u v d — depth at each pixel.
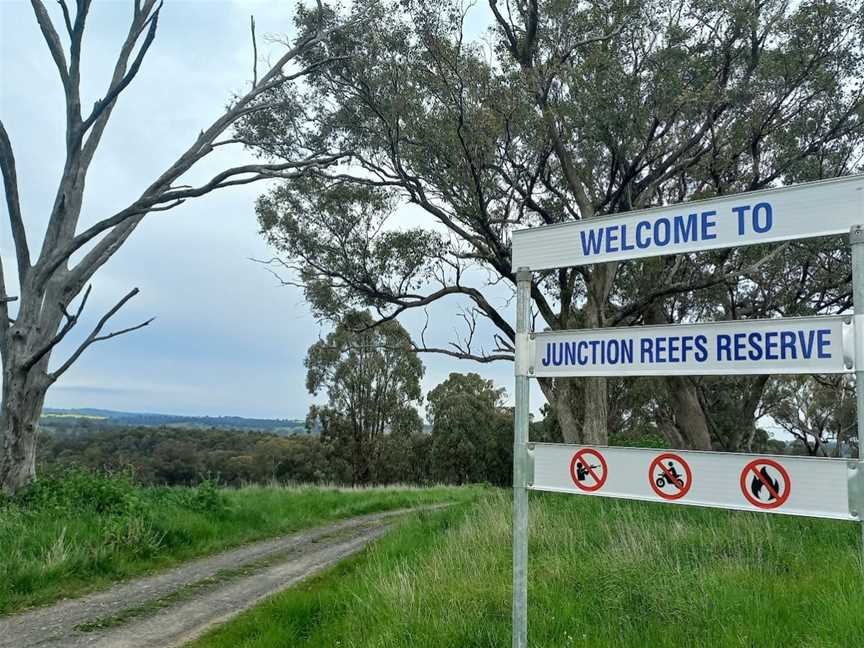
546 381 22.30
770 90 17.86
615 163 17.41
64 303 14.98
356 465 50.97
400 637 5.57
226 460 42.22
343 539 14.22
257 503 17.55
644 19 16.81
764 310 21.36
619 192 18.12
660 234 3.86
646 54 16.86
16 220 14.53
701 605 5.46
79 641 6.98
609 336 3.90
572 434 20.44
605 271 19.12
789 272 20.89
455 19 17.59
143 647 6.82
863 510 3.08
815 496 3.22
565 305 21.59
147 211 15.64
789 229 3.44
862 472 3.10
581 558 7.58
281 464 49.38
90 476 13.08
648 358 3.77
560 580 6.67
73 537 10.12
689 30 16.61
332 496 21.36
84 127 15.12
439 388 59.53
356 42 18.41
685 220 3.78
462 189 18.61
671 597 5.60
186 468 35.47
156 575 10.13
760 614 5.14
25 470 13.68
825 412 30.95
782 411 31.84
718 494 3.48
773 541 7.96
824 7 16.61
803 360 3.31
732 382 25.00
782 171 19.25
